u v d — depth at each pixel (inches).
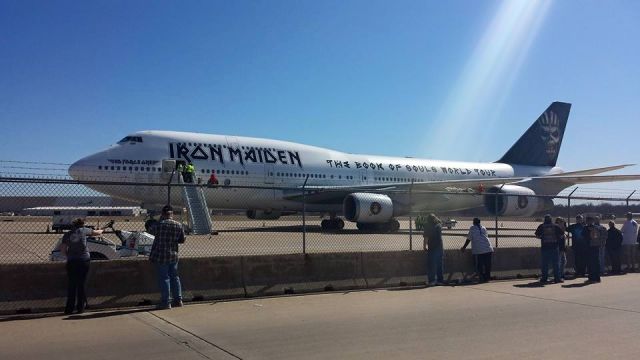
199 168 970.1
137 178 917.2
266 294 400.8
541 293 420.2
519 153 1539.1
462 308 351.6
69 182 366.6
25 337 269.9
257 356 235.3
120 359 230.1
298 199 1077.1
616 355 238.2
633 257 609.3
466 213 2559.1
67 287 346.6
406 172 1254.9
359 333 279.3
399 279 464.4
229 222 1596.9
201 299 378.3
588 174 1149.1
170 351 243.3
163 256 346.3
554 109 1594.5
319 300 382.9
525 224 1948.8
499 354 239.1
